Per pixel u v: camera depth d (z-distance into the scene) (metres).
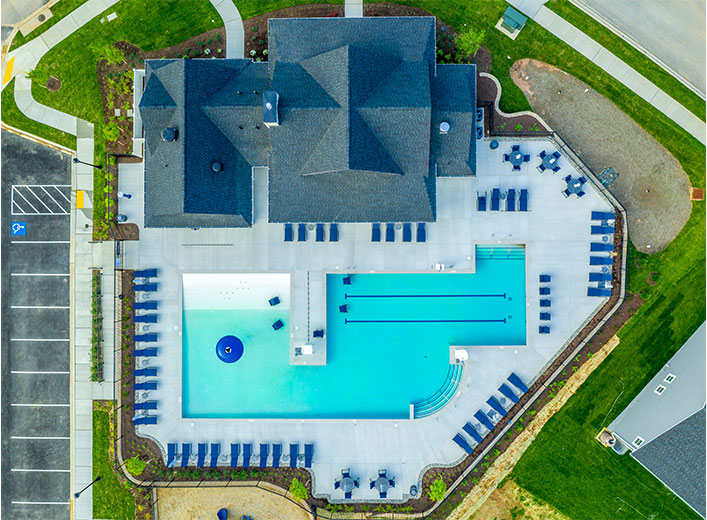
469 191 34.06
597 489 34.41
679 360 32.94
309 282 34.38
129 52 34.81
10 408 35.38
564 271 34.12
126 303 34.75
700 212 34.44
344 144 28.27
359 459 34.66
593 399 34.41
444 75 31.08
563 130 34.38
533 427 34.59
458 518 34.59
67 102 35.00
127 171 34.78
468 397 34.44
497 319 34.81
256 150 31.67
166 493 34.94
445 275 34.75
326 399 34.88
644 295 34.47
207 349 34.94
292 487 32.75
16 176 35.34
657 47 34.53
